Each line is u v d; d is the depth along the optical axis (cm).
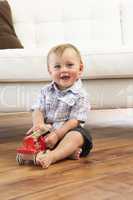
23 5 260
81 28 253
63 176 117
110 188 104
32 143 135
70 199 96
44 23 256
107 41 248
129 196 98
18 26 255
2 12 242
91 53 172
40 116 153
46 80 175
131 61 172
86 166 129
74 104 149
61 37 253
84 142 143
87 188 105
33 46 252
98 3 258
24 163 135
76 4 258
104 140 182
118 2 260
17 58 174
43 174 120
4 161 139
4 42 225
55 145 141
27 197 98
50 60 153
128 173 120
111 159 139
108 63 172
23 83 177
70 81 151
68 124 144
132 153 150
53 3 260
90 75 174
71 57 150
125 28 255
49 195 99
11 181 112
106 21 254
